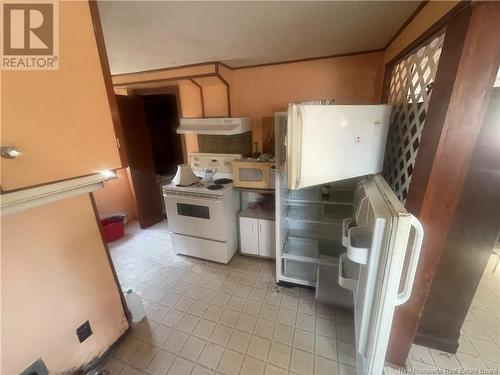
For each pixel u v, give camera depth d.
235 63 2.29
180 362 1.45
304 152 1.07
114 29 1.37
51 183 0.84
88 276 1.34
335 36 1.61
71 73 0.86
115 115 1.04
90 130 0.94
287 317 1.76
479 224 1.21
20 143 0.74
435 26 0.98
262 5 1.14
